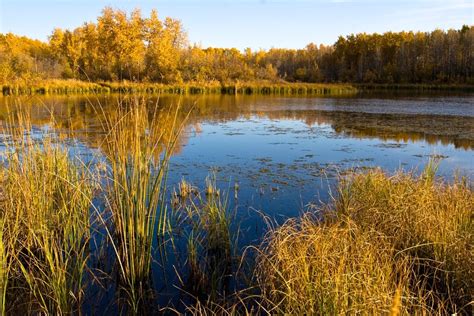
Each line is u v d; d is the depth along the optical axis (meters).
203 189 7.21
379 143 12.27
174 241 5.09
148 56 31.08
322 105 25.97
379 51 66.06
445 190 5.66
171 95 31.06
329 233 3.96
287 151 10.88
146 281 4.04
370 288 3.11
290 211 6.15
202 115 19.25
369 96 36.47
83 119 15.92
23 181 4.45
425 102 28.75
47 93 27.27
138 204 3.97
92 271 4.34
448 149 11.35
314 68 62.53
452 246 3.97
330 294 3.04
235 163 9.34
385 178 5.99
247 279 4.10
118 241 4.48
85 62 32.47
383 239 4.21
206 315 3.48
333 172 8.59
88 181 5.61
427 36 65.31
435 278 3.92
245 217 5.91
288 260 3.63
